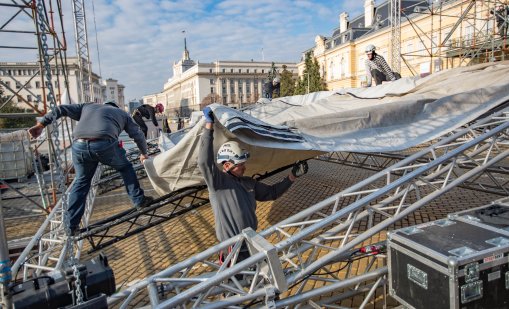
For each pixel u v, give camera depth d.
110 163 4.72
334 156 13.04
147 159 4.99
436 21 29.98
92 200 8.81
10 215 9.19
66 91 7.61
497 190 6.44
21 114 6.58
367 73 9.00
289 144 4.34
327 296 4.09
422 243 2.83
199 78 90.44
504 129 4.18
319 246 3.48
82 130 4.45
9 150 12.13
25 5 6.04
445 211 6.78
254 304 3.44
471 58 15.20
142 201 4.99
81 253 6.38
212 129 3.76
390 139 4.75
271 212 7.65
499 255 2.62
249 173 5.35
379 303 3.88
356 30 47.81
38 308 2.48
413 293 2.90
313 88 49.34
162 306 2.78
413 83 6.59
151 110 11.23
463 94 5.11
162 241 6.59
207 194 6.35
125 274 5.38
